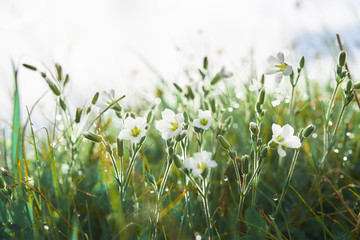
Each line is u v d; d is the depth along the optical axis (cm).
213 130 44
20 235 37
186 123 36
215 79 44
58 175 47
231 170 40
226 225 40
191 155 45
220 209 40
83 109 41
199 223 40
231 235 38
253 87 52
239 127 54
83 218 42
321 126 51
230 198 41
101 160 43
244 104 55
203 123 36
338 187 44
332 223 40
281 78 37
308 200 42
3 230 37
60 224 39
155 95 66
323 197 41
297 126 50
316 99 55
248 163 34
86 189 44
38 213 39
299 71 41
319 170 42
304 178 46
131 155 38
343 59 37
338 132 51
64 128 44
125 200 39
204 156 33
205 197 35
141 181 44
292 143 34
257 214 37
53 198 44
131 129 36
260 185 44
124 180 37
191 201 39
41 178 46
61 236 39
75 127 42
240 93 56
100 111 40
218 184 44
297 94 58
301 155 48
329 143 41
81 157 52
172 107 61
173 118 35
